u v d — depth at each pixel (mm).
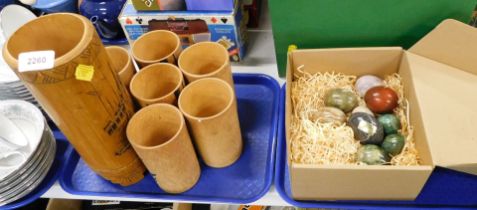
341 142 629
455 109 595
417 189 576
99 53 505
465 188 581
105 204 992
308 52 699
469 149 551
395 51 683
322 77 732
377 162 595
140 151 570
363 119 626
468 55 623
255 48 868
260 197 659
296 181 582
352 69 732
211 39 784
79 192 710
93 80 505
